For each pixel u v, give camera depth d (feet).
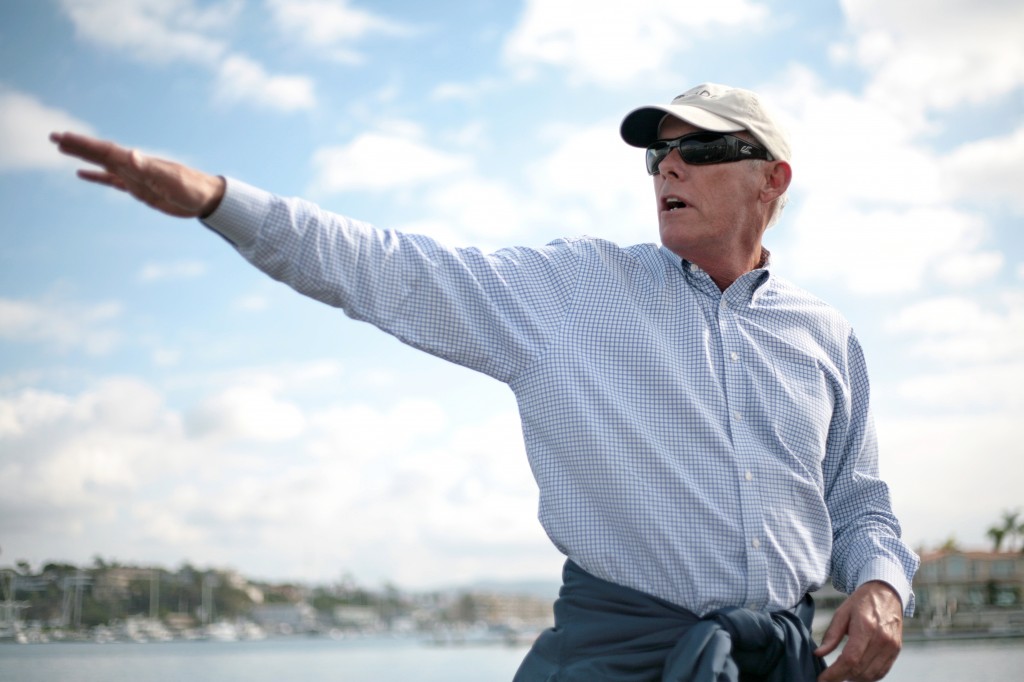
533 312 6.85
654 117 7.40
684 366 6.83
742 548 6.45
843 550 7.40
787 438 6.89
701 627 6.19
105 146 5.39
